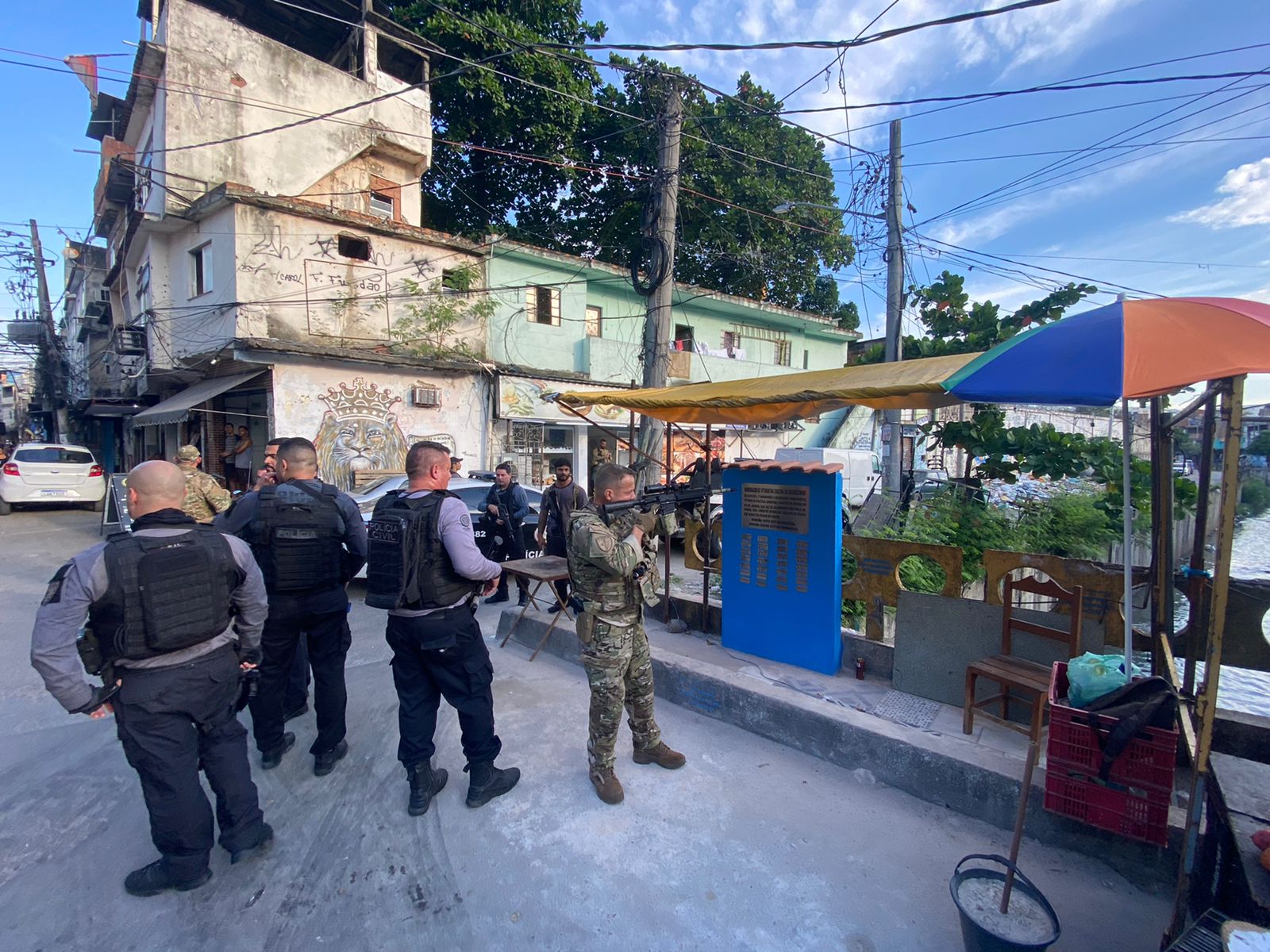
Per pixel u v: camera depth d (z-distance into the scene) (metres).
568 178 17.53
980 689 3.80
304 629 3.26
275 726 3.32
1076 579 3.69
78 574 2.14
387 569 2.77
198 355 10.97
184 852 2.39
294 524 3.07
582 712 3.94
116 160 12.14
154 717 2.28
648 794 3.03
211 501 6.12
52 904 2.38
